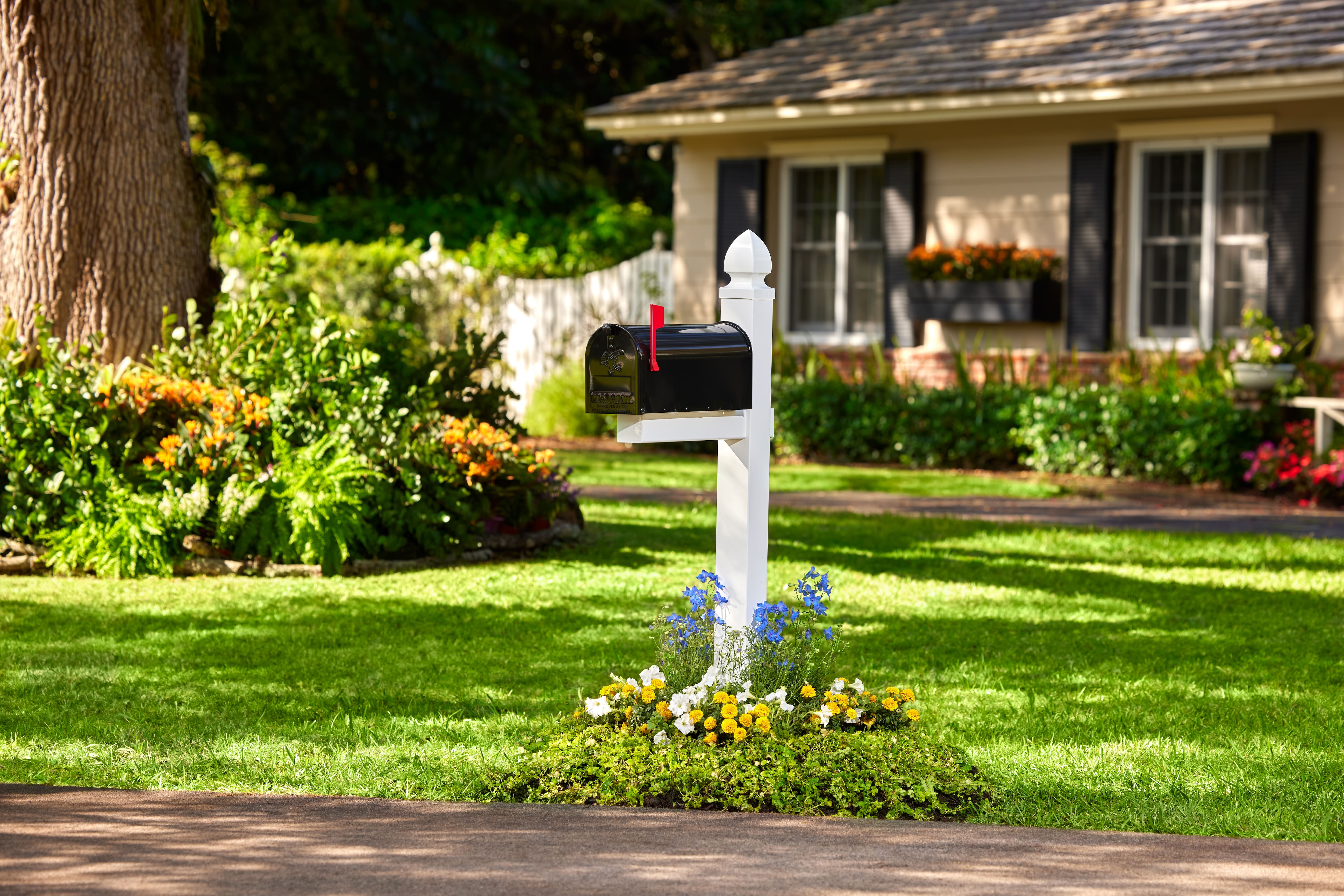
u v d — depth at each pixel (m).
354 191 33.34
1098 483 16.20
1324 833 5.14
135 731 6.41
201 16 11.87
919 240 19.33
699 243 20.97
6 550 10.29
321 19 30.09
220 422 10.48
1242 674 7.66
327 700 7.01
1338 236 16.52
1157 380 16.80
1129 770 5.91
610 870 4.61
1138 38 18.06
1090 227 17.95
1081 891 4.43
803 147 19.97
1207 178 17.38
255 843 4.85
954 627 8.84
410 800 5.47
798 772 5.51
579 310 22.03
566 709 6.84
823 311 20.36
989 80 17.95
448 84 31.33
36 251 11.12
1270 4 17.88
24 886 4.38
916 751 5.69
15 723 6.53
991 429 17.47
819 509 13.92
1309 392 16.08
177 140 11.64
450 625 8.74
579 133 35.19
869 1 35.34
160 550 10.16
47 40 10.98
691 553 11.43
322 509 10.28
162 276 11.45
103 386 10.45
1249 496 15.50
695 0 33.41
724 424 5.86
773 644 5.98
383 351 12.59
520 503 11.45
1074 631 8.77
